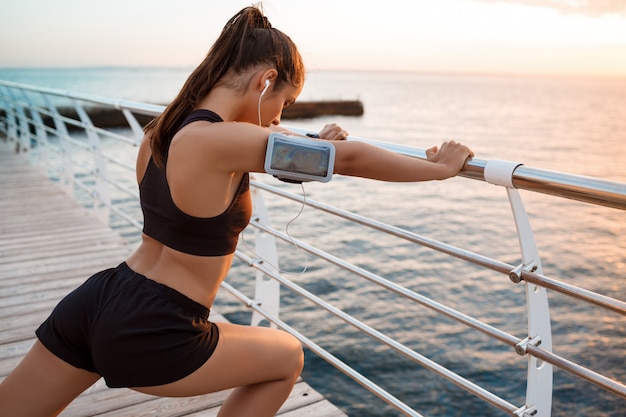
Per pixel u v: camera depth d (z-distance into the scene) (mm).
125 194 26609
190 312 1266
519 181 1294
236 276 15508
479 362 12469
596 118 123125
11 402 1318
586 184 1175
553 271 22844
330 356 2111
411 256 21016
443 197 35594
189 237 1234
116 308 1264
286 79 1291
